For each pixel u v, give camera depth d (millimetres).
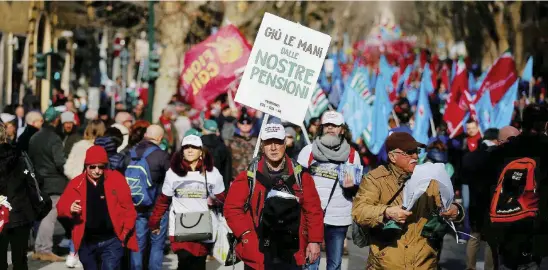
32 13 74875
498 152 18453
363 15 129750
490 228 18219
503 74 39625
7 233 20875
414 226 15125
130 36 99875
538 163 17750
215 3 81000
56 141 27547
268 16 19328
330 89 54844
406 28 127812
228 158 27750
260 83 19312
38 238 27609
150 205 22891
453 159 38281
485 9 96438
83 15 90875
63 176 27750
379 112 39188
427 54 79312
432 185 15109
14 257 21031
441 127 40469
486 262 23906
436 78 61062
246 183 16594
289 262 16547
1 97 67875
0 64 67875
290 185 16594
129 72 111500
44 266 26641
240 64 44781
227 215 16609
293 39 19359
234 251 16969
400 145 15078
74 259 26438
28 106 47781
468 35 100625
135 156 22906
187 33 65000
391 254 15070
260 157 16797
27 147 29672
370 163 39562
